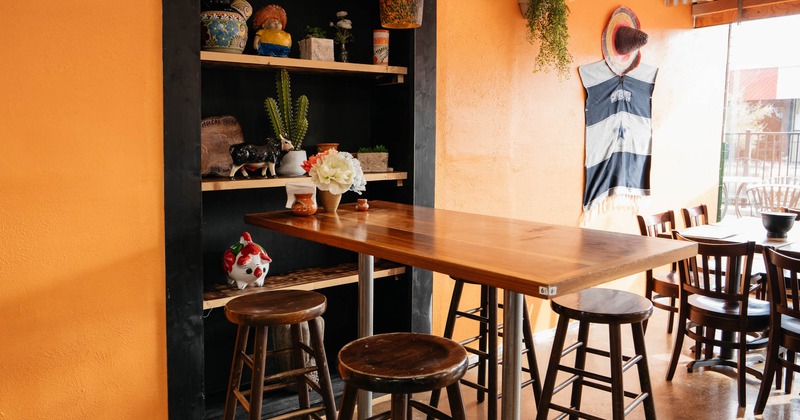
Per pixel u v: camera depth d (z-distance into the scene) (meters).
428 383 1.58
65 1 2.26
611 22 4.62
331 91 3.45
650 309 2.36
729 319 3.31
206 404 2.96
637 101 4.94
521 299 1.85
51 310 2.31
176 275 2.57
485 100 3.83
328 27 3.39
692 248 1.96
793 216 3.69
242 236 2.96
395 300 3.54
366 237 2.12
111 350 2.46
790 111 8.41
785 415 3.14
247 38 2.98
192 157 2.57
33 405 2.31
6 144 2.19
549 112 4.26
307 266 3.46
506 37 3.91
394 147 3.48
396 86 3.44
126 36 2.38
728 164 7.64
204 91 3.01
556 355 2.41
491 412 2.61
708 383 3.55
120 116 2.40
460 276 1.68
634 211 5.08
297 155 3.02
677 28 5.28
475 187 3.83
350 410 1.89
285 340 3.12
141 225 2.48
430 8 3.35
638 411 3.16
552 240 2.05
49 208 2.29
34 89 2.22
